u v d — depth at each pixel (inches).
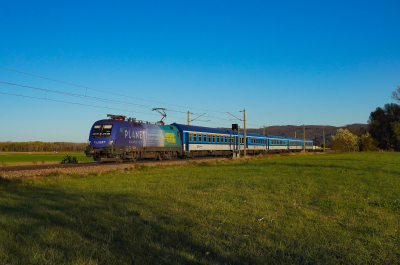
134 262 201.9
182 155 1429.6
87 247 227.5
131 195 470.3
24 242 239.3
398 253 225.8
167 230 276.1
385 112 3503.9
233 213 344.8
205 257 213.2
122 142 1040.8
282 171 914.1
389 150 3312.0
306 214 340.2
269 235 264.4
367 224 301.6
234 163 1364.4
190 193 488.4
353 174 812.6
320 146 5900.6
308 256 212.8
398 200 426.6
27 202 412.5
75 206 384.8
